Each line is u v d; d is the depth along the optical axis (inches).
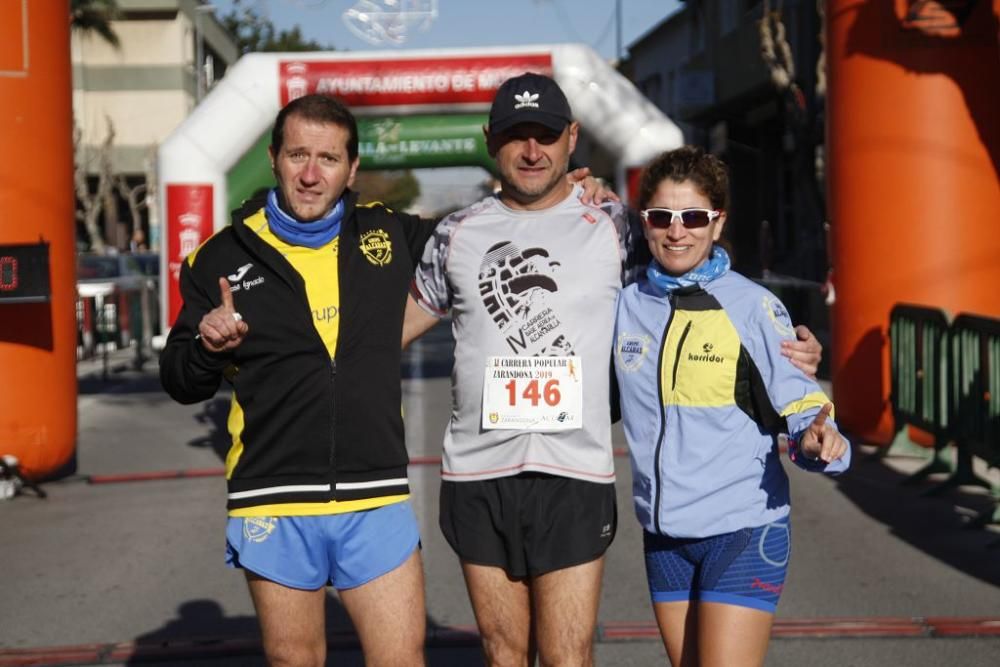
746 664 144.6
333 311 153.6
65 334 380.8
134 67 1963.6
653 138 436.5
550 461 155.9
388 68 438.9
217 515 337.1
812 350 145.6
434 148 446.0
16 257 346.9
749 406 147.3
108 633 234.2
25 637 232.4
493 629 161.6
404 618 153.3
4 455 366.6
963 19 392.2
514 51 440.5
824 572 266.5
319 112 153.5
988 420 307.0
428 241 165.2
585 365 156.9
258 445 152.6
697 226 148.3
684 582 151.3
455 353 162.1
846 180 412.8
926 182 397.7
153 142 1883.6
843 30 410.3
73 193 385.7
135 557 292.7
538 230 160.1
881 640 220.7
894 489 349.7
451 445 161.9
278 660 155.3
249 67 431.5
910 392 378.9
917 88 396.5
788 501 149.5
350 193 159.5
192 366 152.2
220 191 428.5
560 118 157.0
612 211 162.6
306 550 152.3
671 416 148.5
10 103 360.8
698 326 148.1
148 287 802.2
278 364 152.4
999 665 207.0
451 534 162.1
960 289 397.7
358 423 152.8
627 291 157.0
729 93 1141.1
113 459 431.8
